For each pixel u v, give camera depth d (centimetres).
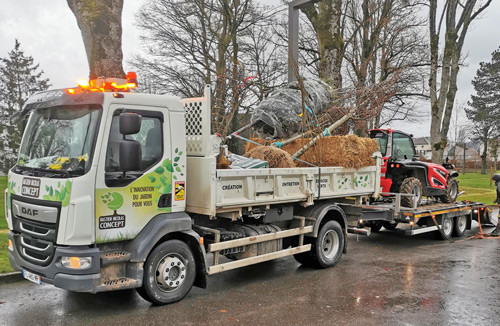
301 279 659
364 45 2134
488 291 601
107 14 923
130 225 484
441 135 1917
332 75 1528
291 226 702
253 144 881
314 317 495
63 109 492
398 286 623
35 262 475
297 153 771
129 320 479
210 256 780
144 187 493
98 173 456
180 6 2103
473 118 5491
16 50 3991
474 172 5478
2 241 805
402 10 2150
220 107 1032
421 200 1099
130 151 450
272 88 1541
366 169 781
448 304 544
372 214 873
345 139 741
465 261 793
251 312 510
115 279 479
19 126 567
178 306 527
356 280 655
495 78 5891
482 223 1195
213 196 534
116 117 475
